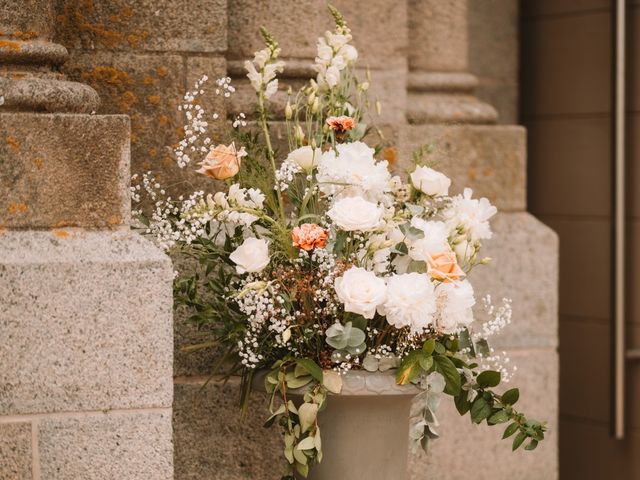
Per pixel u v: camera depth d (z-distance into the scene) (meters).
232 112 3.06
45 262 2.35
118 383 2.40
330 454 2.50
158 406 2.43
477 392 2.62
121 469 2.41
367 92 3.30
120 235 2.48
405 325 2.46
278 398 2.96
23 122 2.41
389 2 3.33
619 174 3.78
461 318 2.44
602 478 4.03
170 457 2.44
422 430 2.50
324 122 2.80
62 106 2.50
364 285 2.36
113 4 2.87
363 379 2.43
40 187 2.43
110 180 2.48
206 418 2.94
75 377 2.38
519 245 3.46
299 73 3.16
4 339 2.33
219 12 2.95
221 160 2.51
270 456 3.01
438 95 3.60
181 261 2.85
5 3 2.49
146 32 2.89
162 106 2.91
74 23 2.84
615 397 3.81
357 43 3.29
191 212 2.52
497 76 4.07
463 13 3.65
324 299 2.51
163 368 2.43
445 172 3.43
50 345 2.36
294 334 2.52
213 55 2.96
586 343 4.07
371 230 2.41
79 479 2.39
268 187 2.61
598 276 4.01
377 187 2.49
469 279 3.40
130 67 2.89
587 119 4.01
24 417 2.35
